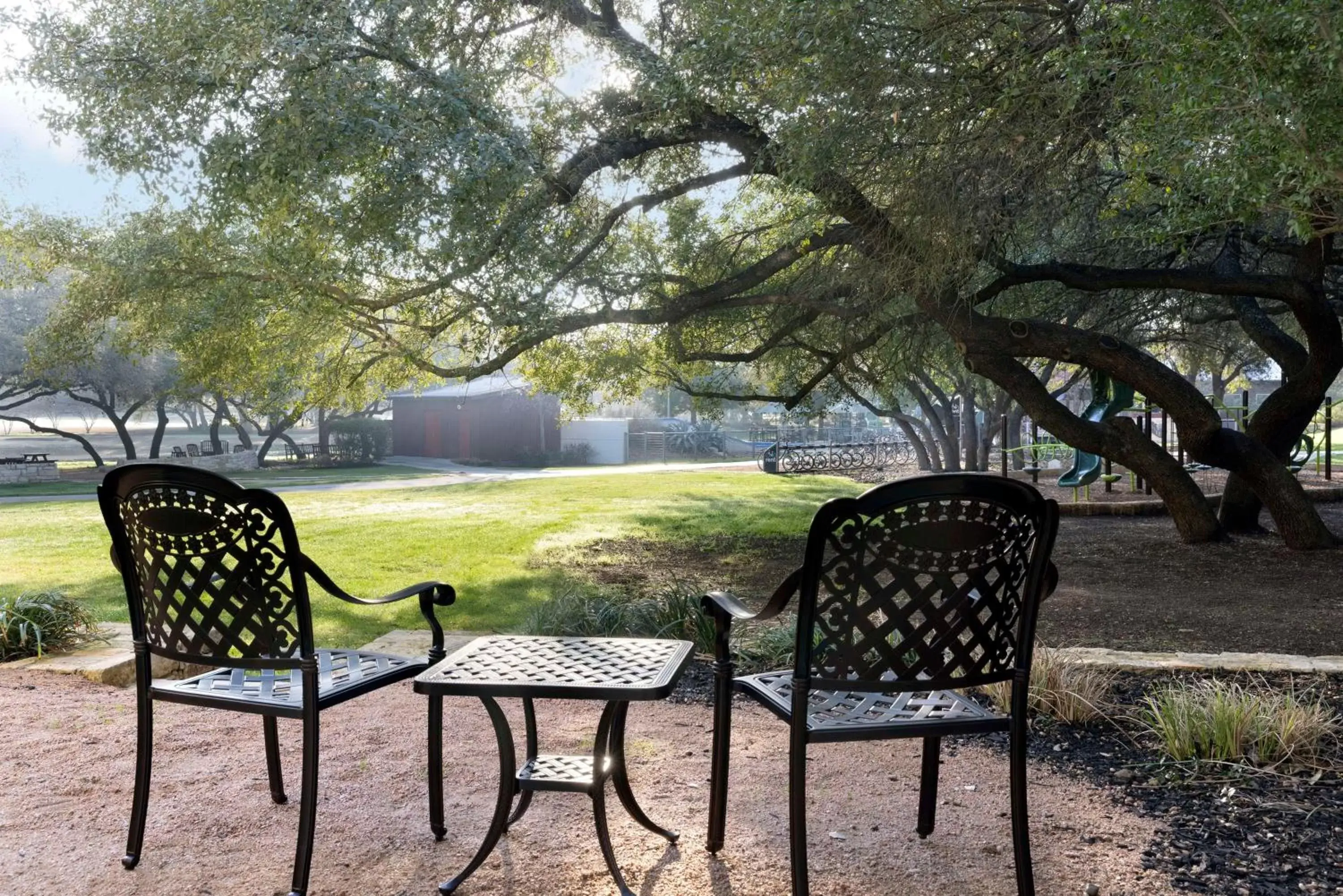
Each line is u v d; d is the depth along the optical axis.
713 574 8.62
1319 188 4.39
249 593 2.35
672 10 8.80
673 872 2.48
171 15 6.79
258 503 2.25
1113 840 2.65
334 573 8.76
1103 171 8.44
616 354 12.43
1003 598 2.23
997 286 8.40
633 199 9.08
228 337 9.75
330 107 6.39
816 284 9.52
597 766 2.38
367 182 7.17
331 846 2.65
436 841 2.68
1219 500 12.79
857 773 3.24
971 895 2.35
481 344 8.90
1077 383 25.25
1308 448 14.95
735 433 50.09
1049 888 2.38
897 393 23.05
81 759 3.37
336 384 11.04
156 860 2.57
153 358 30.22
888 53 6.30
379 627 6.35
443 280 7.80
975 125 6.70
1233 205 4.68
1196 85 4.14
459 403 36.44
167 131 6.68
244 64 6.35
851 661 2.16
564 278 8.60
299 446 36.31
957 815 2.86
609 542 11.13
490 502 17.38
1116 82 5.62
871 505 2.06
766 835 2.72
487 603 7.24
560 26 9.20
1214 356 22.16
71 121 7.11
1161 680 4.16
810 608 2.12
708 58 6.70
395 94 6.77
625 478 24.92
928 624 2.17
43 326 10.30
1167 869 2.46
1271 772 3.07
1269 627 5.73
